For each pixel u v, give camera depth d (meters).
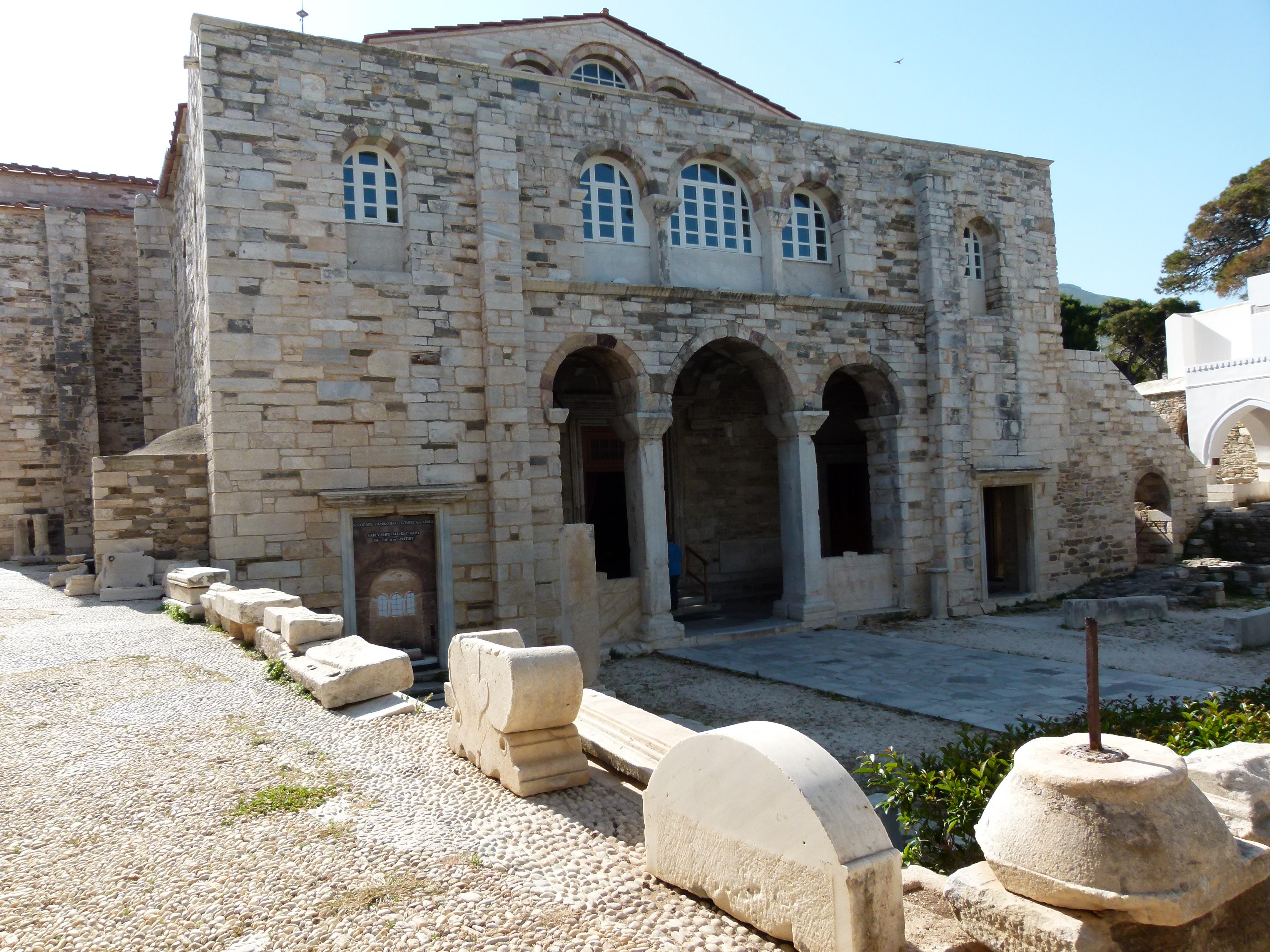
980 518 22.25
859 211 21.50
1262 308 34.50
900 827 6.74
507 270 16.92
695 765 4.72
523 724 6.37
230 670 10.15
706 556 25.31
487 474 16.78
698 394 25.16
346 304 15.81
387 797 6.36
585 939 4.34
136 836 5.77
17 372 24.81
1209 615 20.06
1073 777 3.62
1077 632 19.34
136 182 27.97
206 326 15.21
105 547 15.45
